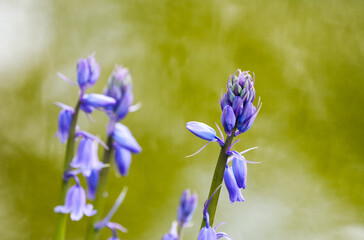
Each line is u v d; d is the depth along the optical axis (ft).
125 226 3.28
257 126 3.79
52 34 3.85
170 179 3.50
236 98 2.14
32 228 3.26
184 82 3.82
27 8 3.87
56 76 3.75
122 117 2.31
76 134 2.34
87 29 3.88
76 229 3.21
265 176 3.62
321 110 3.91
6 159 3.42
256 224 3.31
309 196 3.56
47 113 3.64
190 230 3.16
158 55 3.87
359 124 3.89
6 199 3.30
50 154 3.54
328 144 3.80
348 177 3.73
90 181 2.37
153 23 3.95
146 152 3.57
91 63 2.31
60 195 2.34
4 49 3.74
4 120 3.53
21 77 3.70
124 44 3.88
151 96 3.75
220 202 3.36
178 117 3.71
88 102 2.30
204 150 3.64
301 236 3.30
